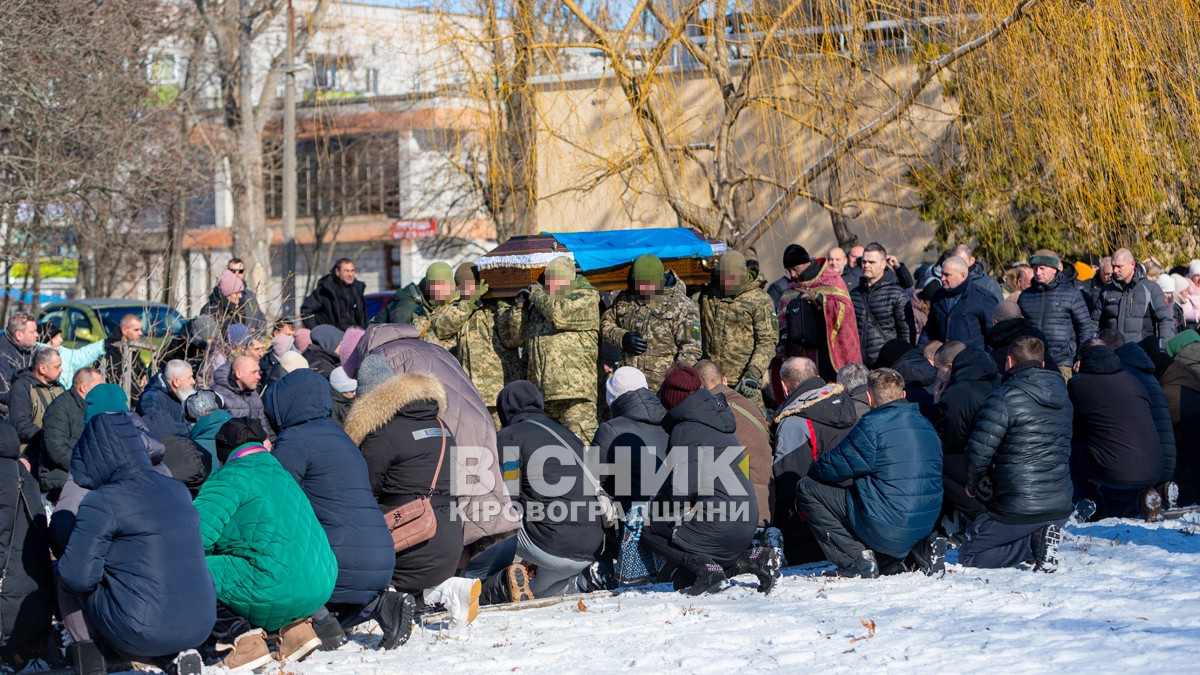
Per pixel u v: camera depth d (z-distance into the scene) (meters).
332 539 6.44
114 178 24.28
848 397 8.97
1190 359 11.04
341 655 6.52
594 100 15.94
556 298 9.74
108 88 23.48
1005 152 15.41
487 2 15.12
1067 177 14.56
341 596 6.53
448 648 6.60
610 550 8.62
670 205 15.62
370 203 45.38
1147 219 15.30
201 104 35.00
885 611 7.10
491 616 7.57
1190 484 11.02
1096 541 9.36
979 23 14.14
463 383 7.36
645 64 14.79
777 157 16.33
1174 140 14.18
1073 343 12.08
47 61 21.39
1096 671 5.48
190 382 9.73
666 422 8.01
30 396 10.67
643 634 6.72
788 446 8.85
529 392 8.25
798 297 11.34
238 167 32.28
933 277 12.38
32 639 6.57
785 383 9.13
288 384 6.63
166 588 5.82
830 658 5.97
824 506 8.27
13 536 6.48
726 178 15.05
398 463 6.77
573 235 11.41
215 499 6.17
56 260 29.61
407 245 46.50
